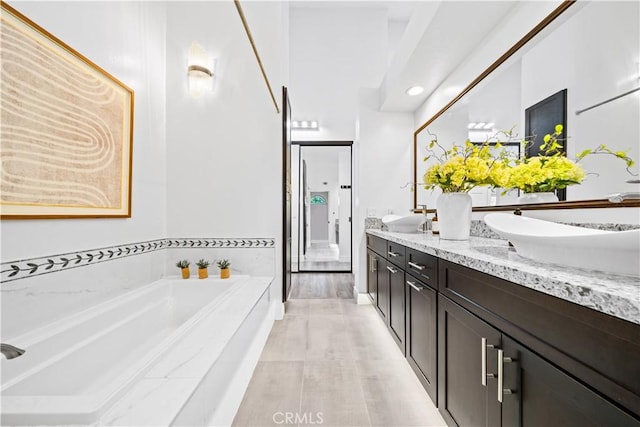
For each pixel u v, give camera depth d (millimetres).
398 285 1974
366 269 3205
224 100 2494
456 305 1161
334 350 2090
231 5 2475
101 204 1681
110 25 1767
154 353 1067
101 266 1688
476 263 985
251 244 2508
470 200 1686
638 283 602
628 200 1073
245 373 1586
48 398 786
